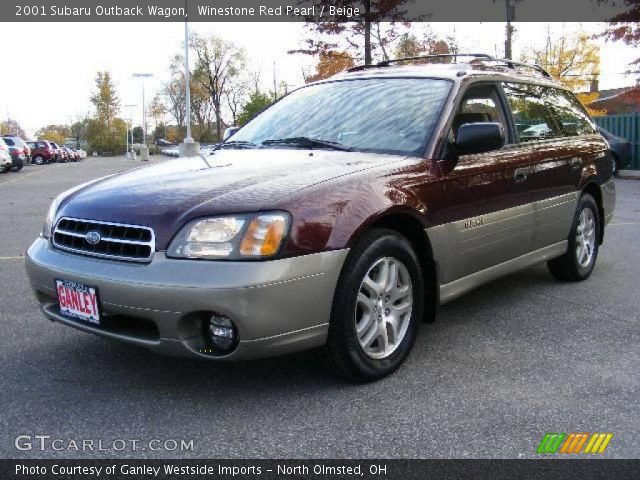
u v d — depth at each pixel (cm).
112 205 304
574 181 491
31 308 455
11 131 9375
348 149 370
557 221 472
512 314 440
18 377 327
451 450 255
